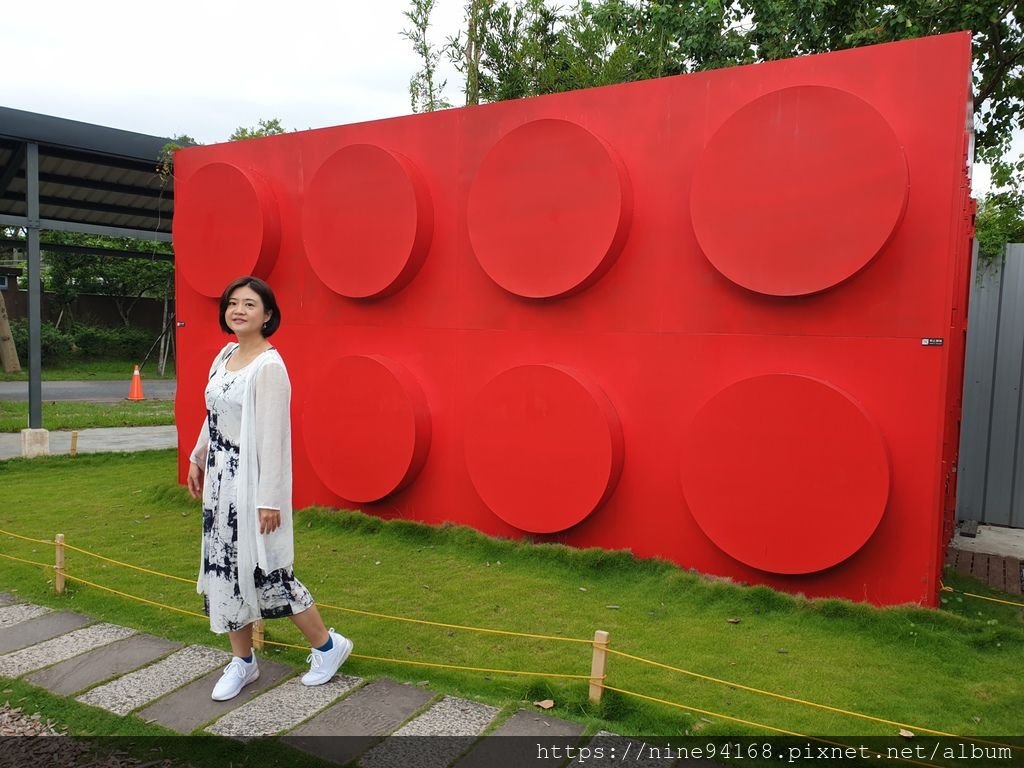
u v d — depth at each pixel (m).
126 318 28.11
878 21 7.80
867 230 3.96
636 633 3.83
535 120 4.92
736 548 4.35
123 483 7.80
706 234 4.39
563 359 5.06
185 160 6.89
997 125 8.58
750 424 4.29
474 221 5.21
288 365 6.33
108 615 4.16
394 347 5.77
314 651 3.32
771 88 4.35
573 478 4.84
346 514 5.78
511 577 4.67
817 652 3.62
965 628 3.77
